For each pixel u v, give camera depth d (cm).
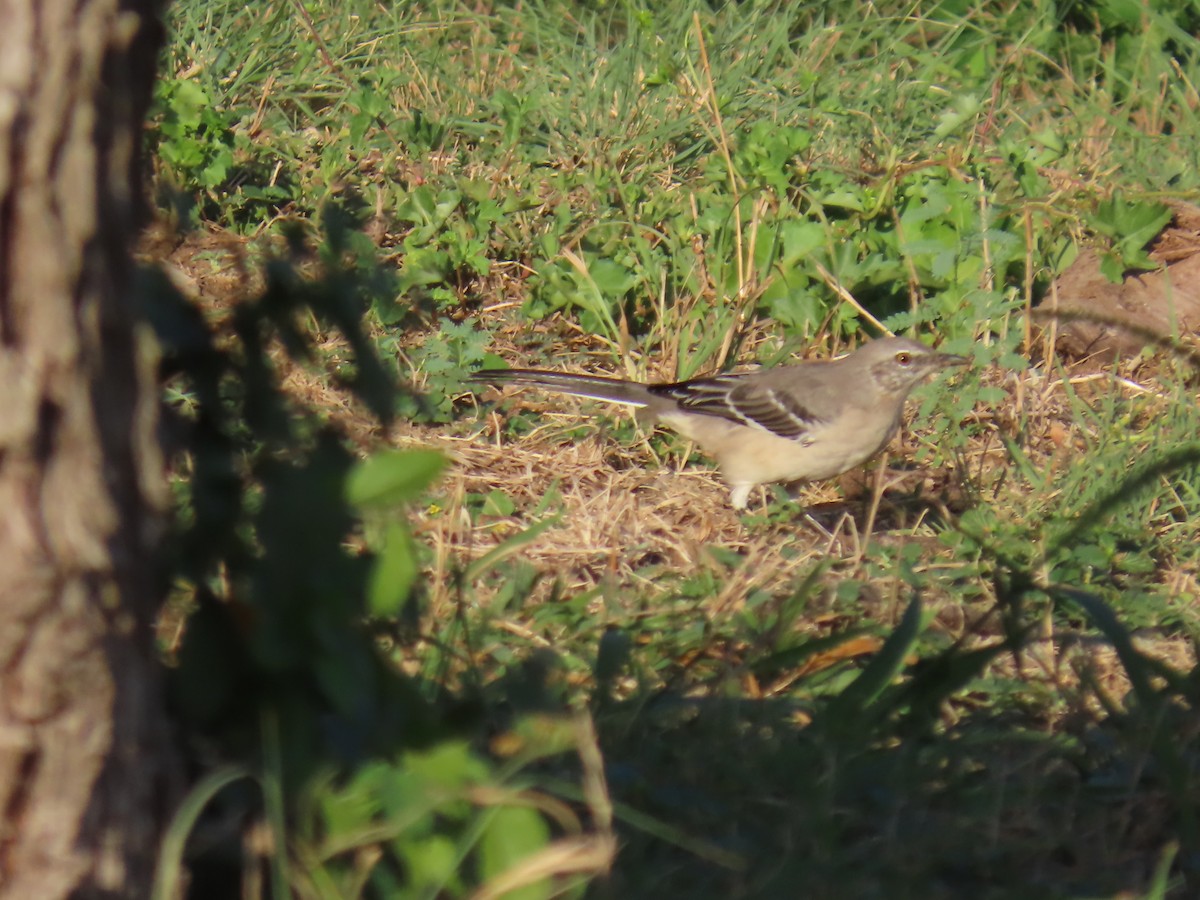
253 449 670
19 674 540
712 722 804
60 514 539
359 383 664
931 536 1250
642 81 1912
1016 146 1847
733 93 1925
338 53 2003
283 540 602
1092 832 781
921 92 2105
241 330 642
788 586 1105
